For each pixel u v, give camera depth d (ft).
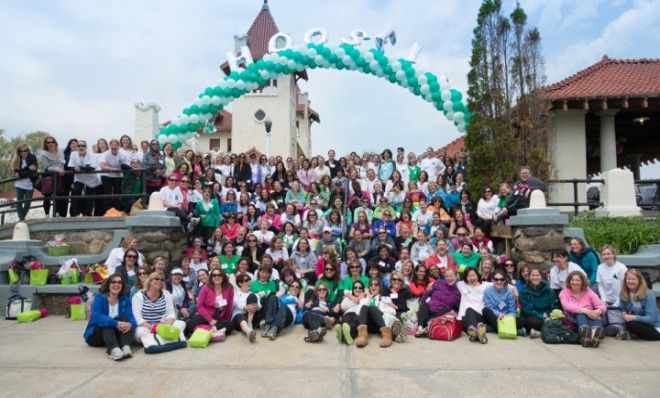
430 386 14.30
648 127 61.82
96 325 18.80
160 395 13.70
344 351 18.53
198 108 41.93
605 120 48.24
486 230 32.24
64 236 30.94
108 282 18.89
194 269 26.76
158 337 18.75
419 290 23.45
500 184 35.01
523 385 14.35
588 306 20.25
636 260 25.80
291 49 41.50
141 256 26.45
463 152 43.52
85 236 30.78
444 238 29.81
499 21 42.60
